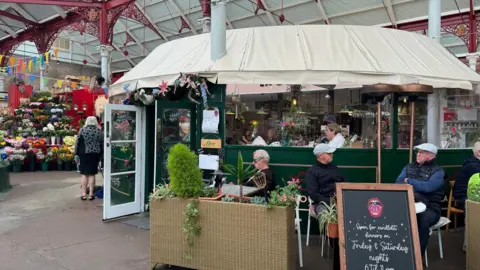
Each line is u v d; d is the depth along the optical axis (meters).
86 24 17.25
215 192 3.76
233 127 5.65
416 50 5.77
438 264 4.09
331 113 5.61
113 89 6.82
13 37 20.42
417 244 3.03
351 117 5.51
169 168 3.64
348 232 3.09
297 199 3.55
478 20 12.48
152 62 6.57
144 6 16.59
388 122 5.32
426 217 3.81
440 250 4.31
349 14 13.80
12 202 7.00
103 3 14.38
